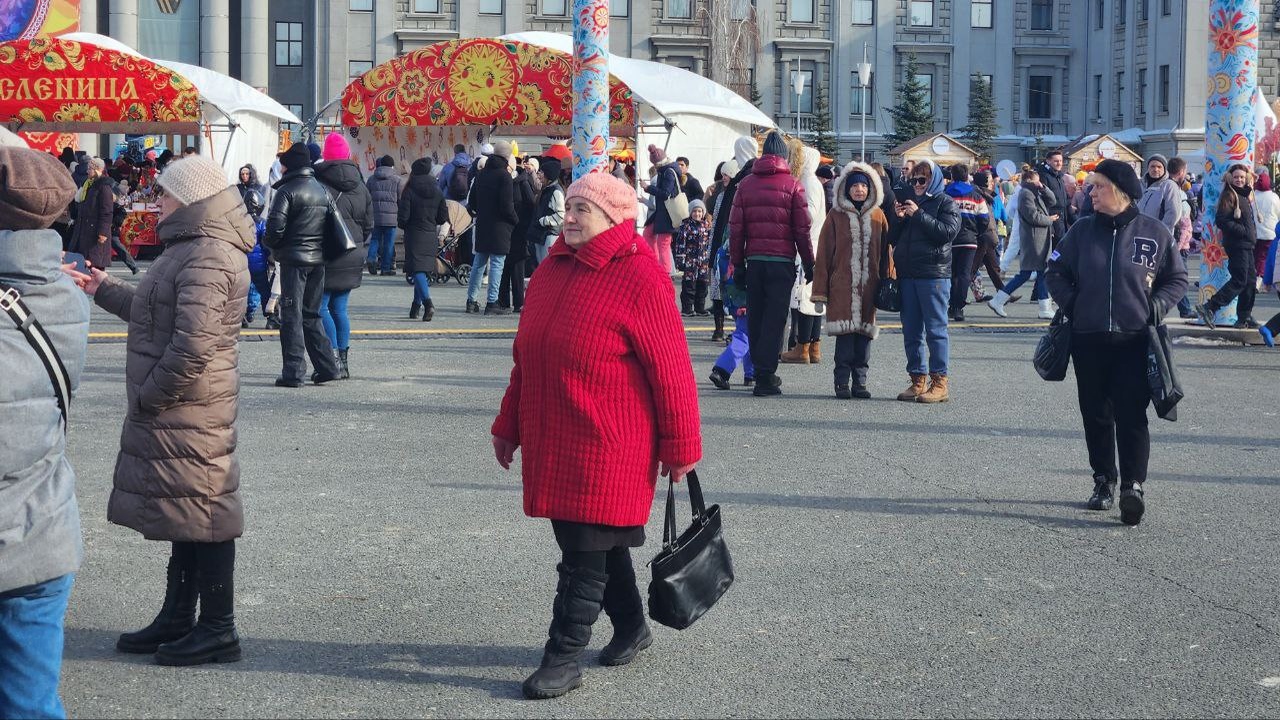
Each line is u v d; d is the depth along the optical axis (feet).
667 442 15.92
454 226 78.02
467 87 83.71
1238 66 51.31
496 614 18.79
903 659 17.17
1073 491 26.63
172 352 15.89
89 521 23.66
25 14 130.93
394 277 82.43
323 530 23.13
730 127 92.12
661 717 15.25
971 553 22.15
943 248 36.63
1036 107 222.69
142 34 198.70
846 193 37.17
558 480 15.75
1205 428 33.60
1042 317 60.95
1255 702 15.81
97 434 31.50
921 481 27.37
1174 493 26.58
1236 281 51.47
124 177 98.53
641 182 83.20
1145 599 19.74
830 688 16.16
